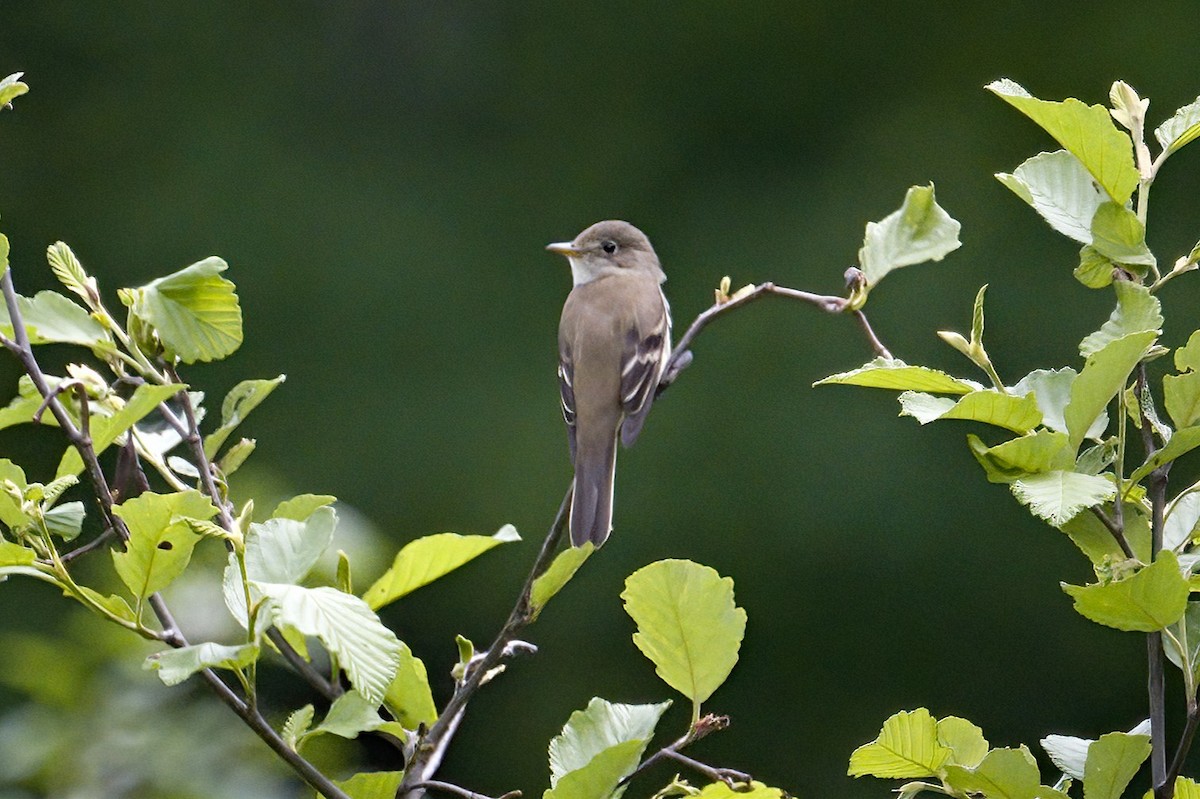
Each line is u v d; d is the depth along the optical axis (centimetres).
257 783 640
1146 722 402
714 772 356
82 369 423
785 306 1430
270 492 798
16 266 1564
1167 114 1515
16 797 629
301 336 1520
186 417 438
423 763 404
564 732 393
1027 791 362
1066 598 1296
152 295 430
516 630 404
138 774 631
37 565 374
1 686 792
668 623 376
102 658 660
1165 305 1356
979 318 390
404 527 1440
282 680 845
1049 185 412
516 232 1582
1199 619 374
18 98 1591
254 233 1559
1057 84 1536
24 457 1217
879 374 383
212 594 641
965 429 1330
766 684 1320
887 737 377
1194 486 372
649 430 1388
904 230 487
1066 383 393
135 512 362
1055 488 351
